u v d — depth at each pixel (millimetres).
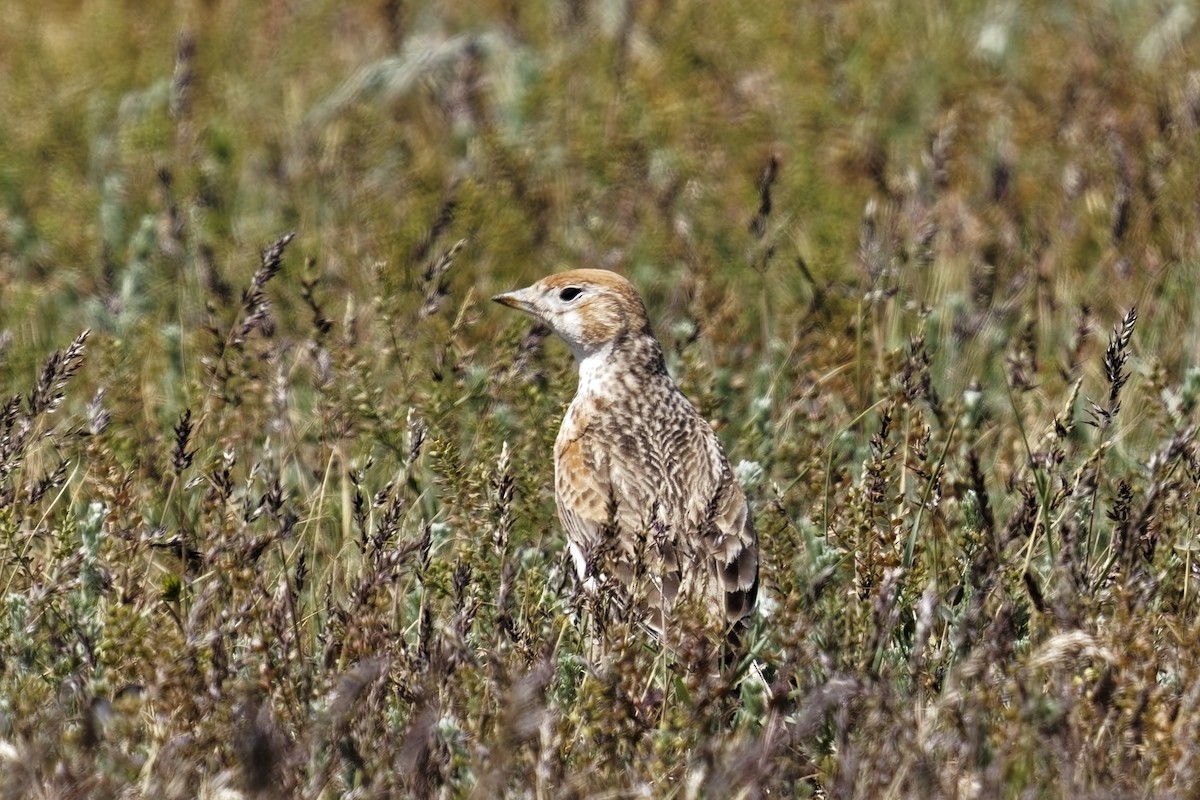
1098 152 24219
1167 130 23609
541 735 11523
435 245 22188
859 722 11836
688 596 13203
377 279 18984
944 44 30078
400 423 16359
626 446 15898
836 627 13039
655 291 22000
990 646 12141
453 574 13367
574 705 12469
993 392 18422
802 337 18906
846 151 25641
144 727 12109
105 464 14305
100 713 11758
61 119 26953
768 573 14523
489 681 12289
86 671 12656
